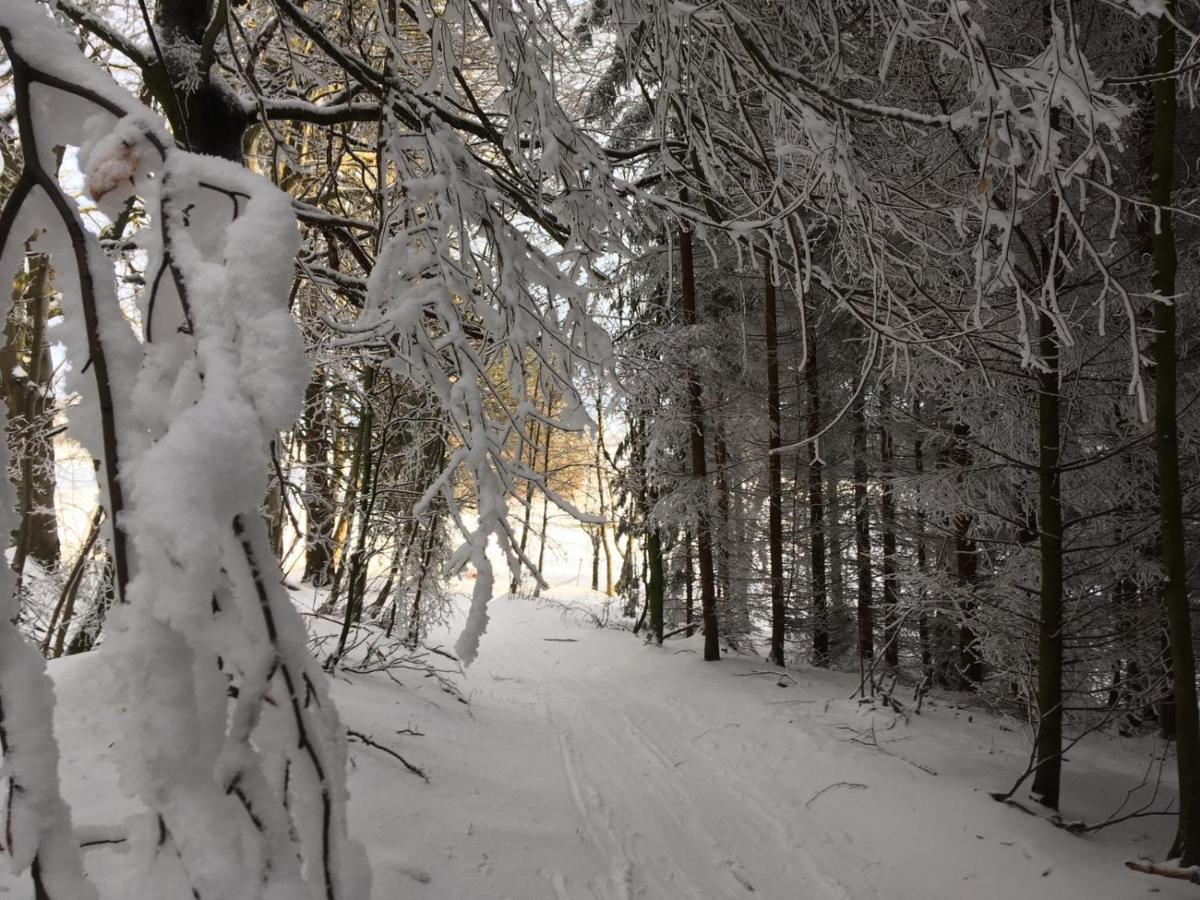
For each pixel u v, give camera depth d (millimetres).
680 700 9398
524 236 2793
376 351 5207
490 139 3170
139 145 928
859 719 7820
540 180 3039
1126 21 5312
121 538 809
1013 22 4871
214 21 2701
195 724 771
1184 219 6348
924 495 7172
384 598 9234
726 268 10656
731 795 6375
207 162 937
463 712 7668
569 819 5258
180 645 774
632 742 7820
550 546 25969
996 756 6660
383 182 2932
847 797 6027
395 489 7949
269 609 839
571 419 2514
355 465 8250
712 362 10258
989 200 2570
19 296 7566
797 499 11906
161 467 701
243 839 781
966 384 6359
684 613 15188
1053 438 5660
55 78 945
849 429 11320
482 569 1825
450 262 2520
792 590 12297
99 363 854
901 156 4359
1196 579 6441
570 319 2951
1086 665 7090
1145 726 8094
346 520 8586
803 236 2922
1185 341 6336
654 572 12797
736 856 5211
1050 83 2381
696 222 3277
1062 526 5711
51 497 8664
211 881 714
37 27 950
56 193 909
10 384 7402
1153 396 5988
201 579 750
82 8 3277
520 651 13602
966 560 9117
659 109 3121
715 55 3193
